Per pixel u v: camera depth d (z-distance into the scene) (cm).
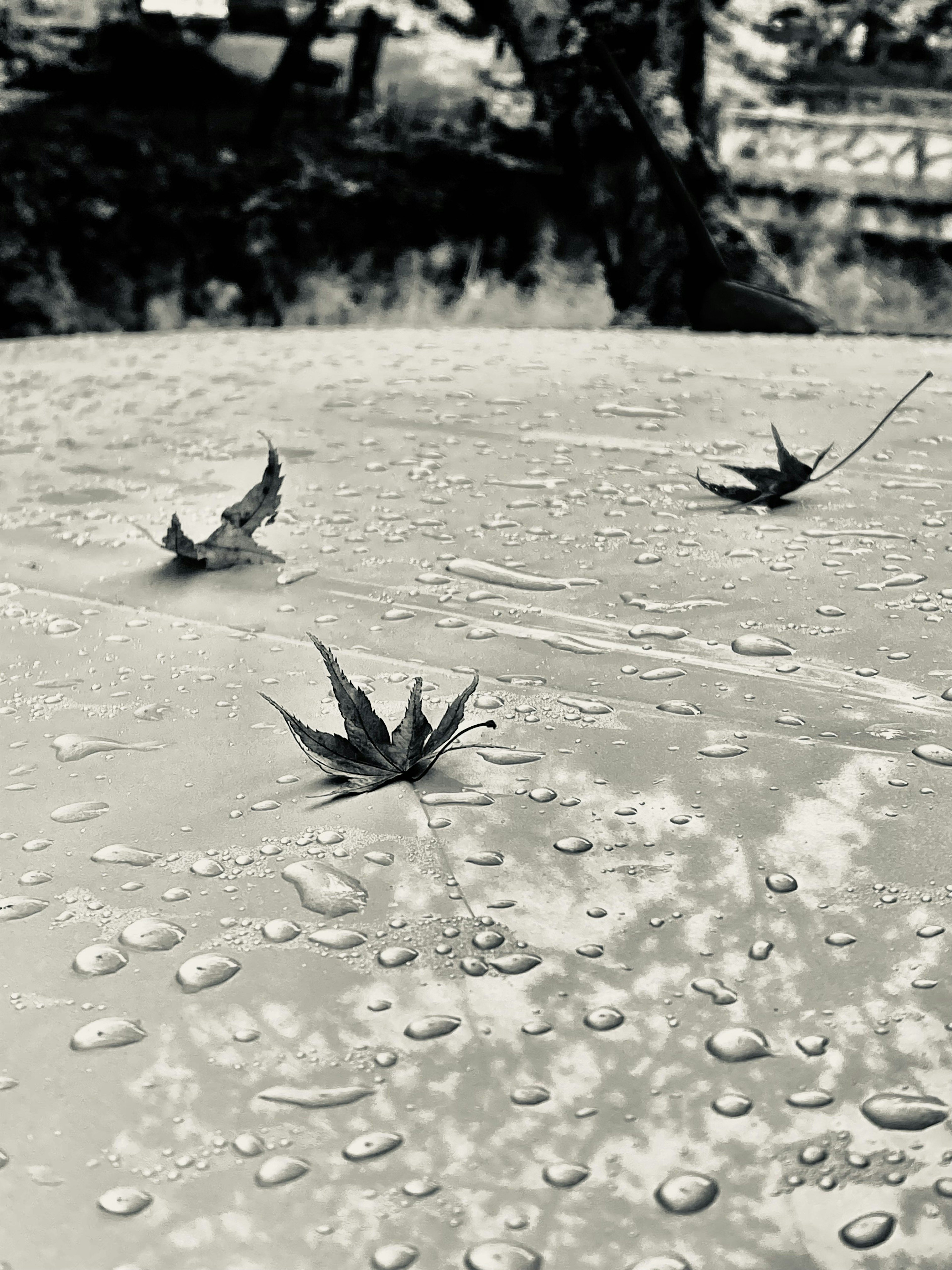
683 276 149
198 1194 19
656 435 65
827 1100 20
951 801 28
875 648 36
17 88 161
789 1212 19
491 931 25
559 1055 22
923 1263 18
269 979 24
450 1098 21
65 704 35
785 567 43
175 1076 22
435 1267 18
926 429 65
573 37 167
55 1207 19
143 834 28
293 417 71
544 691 35
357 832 28
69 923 25
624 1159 20
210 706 35
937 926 24
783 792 29
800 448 61
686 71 172
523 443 63
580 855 27
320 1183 19
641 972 23
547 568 44
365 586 43
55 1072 22
